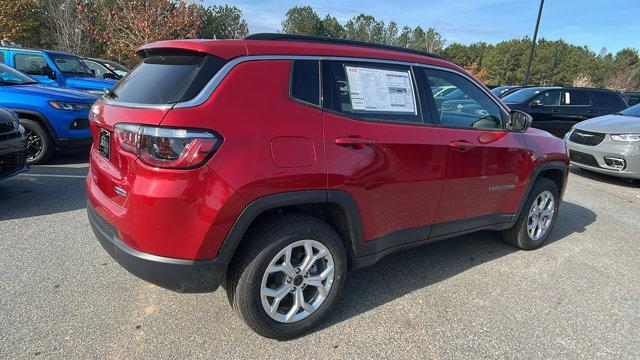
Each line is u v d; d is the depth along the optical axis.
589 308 3.32
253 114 2.42
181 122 2.24
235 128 2.35
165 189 2.25
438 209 3.35
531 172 4.03
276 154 2.45
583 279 3.80
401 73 3.16
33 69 10.01
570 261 4.18
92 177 2.97
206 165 2.27
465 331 2.95
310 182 2.55
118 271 3.47
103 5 22.61
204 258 2.38
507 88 15.43
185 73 2.46
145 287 3.26
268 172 2.42
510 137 3.83
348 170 2.70
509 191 3.89
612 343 2.90
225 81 2.40
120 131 2.41
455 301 3.32
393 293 3.39
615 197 6.83
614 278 3.85
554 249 4.47
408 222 3.19
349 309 3.14
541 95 11.27
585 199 6.62
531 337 2.92
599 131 7.69
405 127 3.05
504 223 3.99
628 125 7.48
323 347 2.71
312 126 2.60
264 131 2.43
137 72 2.82
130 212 2.34
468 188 3.51
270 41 2.67
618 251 4.50
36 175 6.11
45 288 3.17
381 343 2.77
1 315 2.82
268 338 2.74
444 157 3.25
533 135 4.14
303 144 2.55
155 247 2.34
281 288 2.67
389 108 3.03
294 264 2.71
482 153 3.53
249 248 2.52
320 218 2.91
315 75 2.71
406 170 3.02
